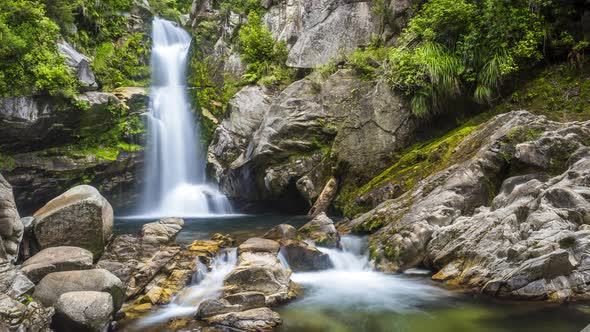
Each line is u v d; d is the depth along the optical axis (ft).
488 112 40.37
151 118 60.29
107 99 52.85
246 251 26.35
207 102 65.46
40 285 18.26
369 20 53.62
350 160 44.73
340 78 49.37
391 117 44.19
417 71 42.37
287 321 19.39
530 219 22.21
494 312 19.03
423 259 26.12
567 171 25.40
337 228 36.06
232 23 70.54
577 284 19.13
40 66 42.68
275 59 60.95
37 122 44.80
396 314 20.12
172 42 78.79
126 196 59.52
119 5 71.05
